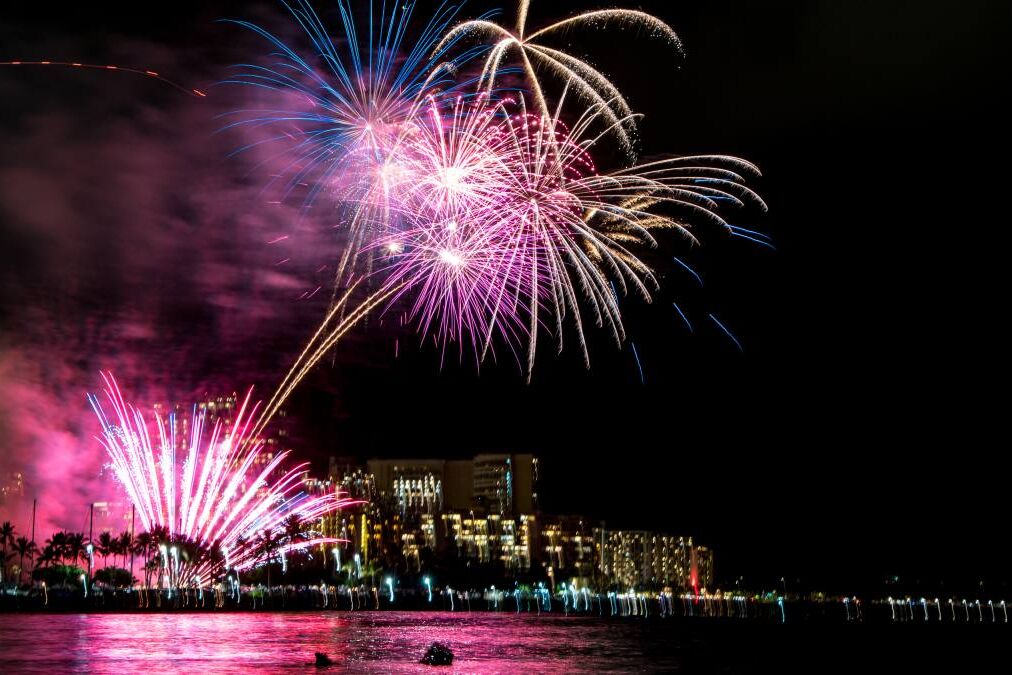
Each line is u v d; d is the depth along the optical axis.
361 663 96.44
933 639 195.62
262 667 90.56
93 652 105.25
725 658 123.38
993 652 153.12
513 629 177.12
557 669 95.94
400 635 146.38
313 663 95.00
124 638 127.62
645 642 149.12
